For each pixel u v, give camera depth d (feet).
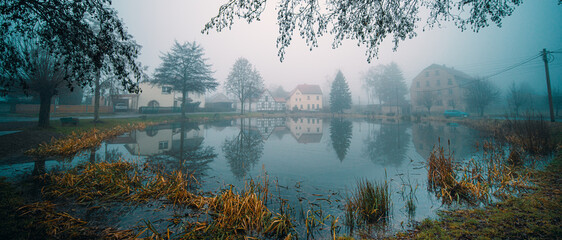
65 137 36.50
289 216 12.73
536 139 28.66
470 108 127.75
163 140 43.47
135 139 43.68
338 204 14.85
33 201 13.73
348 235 10.69
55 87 40.55
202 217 12.41
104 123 57.26
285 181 20.06
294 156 31.09
